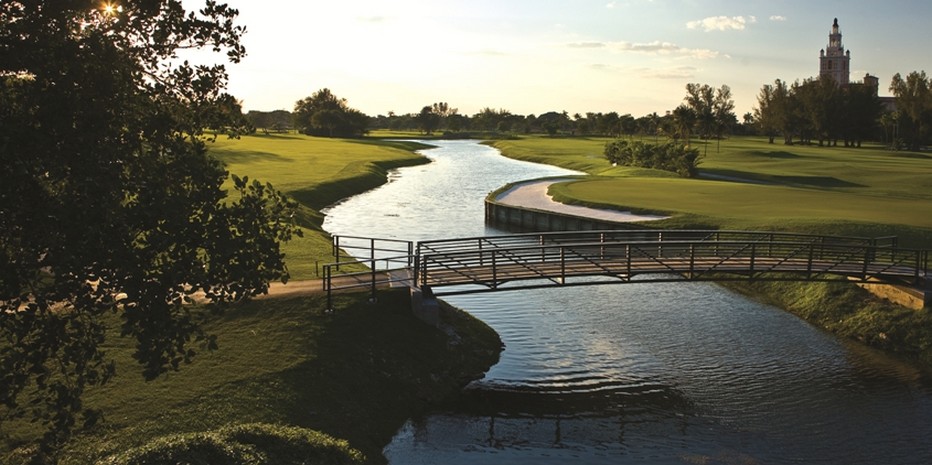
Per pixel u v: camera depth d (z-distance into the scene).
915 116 148.38
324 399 20.91
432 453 19.77
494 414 22.19
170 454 13.84
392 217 57.66
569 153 133.88
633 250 40.59
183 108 12.82
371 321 25.44
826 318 30.77
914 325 28.05
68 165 11.03
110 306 11.48
